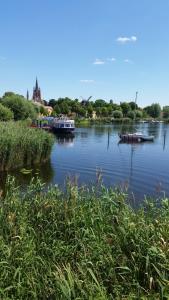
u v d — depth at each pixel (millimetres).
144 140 67000
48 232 8328
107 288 6801
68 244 8039
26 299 6477
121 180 25609
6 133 30141
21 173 27766
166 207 9375
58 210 8930
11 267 6914
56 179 26078
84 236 8008
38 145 33000
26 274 6793
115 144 59125
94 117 172625
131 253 7191
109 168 31594
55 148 50719
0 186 21922
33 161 33062
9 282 6723
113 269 6934
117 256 7328
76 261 7500
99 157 40469
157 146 56750
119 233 7738
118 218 8461
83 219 8453
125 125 139625
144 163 35531
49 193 9805
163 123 175625
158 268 6863
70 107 166250
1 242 7480
